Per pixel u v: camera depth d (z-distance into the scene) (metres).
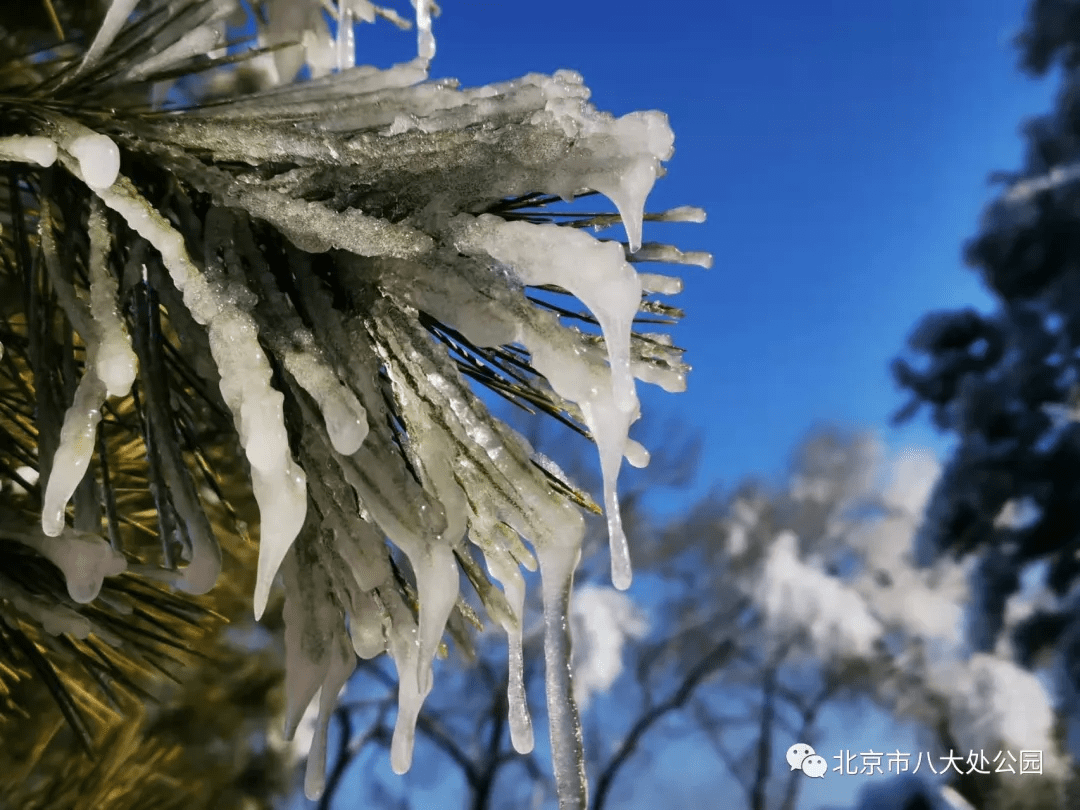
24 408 0.24
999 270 3.43
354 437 0.16
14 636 0.23
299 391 0.17
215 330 0.16
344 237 0.17
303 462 0.18
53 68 0.29
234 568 0.51
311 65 0.38
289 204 0.17
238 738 0.76
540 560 0.18
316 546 0.18
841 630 3.93
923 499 4.43
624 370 0.16
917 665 3.89
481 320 0.17
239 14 0.38
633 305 0.16
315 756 0.18
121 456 0.29
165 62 0.21
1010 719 3.34
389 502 0.17
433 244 0.17
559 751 0.18
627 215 0.17
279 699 0.80
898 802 2.23
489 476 0.18
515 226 0.17
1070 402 3.29
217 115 0.20
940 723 3.72
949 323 3.50
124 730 0.45
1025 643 3.22
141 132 0.19
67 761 0.44
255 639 0.76
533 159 0.17
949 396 3.48
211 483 0.21
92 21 0.35
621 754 3.86
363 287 0.18
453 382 0.18
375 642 0.18
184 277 0.16
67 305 0.17
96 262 0.17
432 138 0.17
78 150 0.16
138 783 0.47
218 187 0.18
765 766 3.99
